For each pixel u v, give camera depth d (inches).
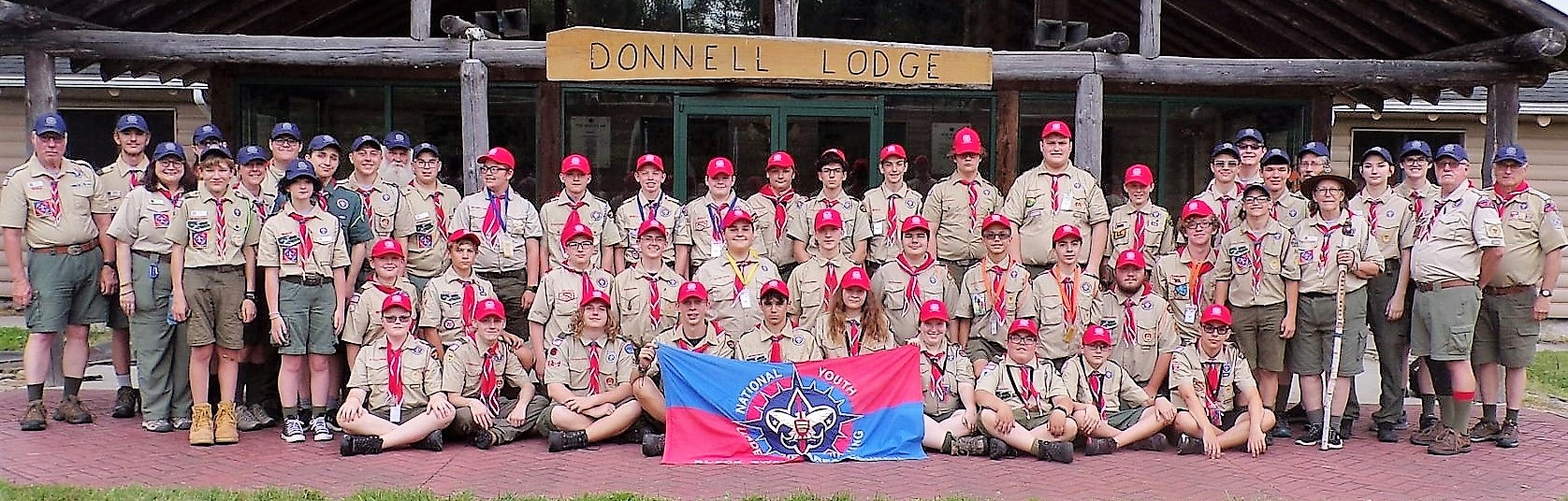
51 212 265.1
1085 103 303.7
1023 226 293.4
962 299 274.5
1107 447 255.4
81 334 275.9
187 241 254.4
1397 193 278.2
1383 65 311.0
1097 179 304.2
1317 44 374.6
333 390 273.1
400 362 251.8
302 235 253.9
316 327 257.0
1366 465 251.3
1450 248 262.5
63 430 267.0
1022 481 231.5
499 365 259.8
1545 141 537.3
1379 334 278.1
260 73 373.1
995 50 378.9
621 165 374.9
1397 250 273.6
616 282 268.8
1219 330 258.4
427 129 378.6
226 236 254.8
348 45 291.4
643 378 254.8
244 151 261.1
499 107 374.3
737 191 375.9
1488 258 263.9
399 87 377.4
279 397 280.4
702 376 248.2
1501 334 270.5
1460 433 267.0
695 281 263.9
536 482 225.5
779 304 254.7
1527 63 311.3
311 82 374.9
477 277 269.7
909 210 297.4
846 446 249.0
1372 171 275.1
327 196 262.8
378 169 282.0
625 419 256.5
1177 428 259.4
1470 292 262.4
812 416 247.9
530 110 373.7
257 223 259.4
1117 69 305.0
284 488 217.9
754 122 376.2
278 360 277.9
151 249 261.6
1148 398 262.8
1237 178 294.0
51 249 266.4
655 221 271.0
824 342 261.1
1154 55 307.1
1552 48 292.5
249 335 264.7
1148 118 393.7
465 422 253.1
